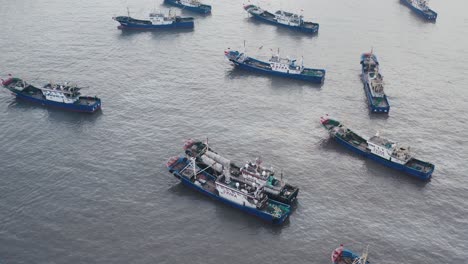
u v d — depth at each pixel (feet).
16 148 444.14
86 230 344.28
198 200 382.01
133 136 465.47
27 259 318.04
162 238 339.77
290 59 652.48
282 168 422.00
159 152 440.04
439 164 435.12
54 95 512.22
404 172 422.00
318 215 366.43
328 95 563.48
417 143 467.52
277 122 499.92
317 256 327.67
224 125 489.67
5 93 551.59
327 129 469.57
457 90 581.94
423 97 562.25
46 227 346.33
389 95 563.89
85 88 557.74
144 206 371.56
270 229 352.69
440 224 360.69
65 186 392.06
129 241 335.47
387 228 354.54
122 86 568.00
